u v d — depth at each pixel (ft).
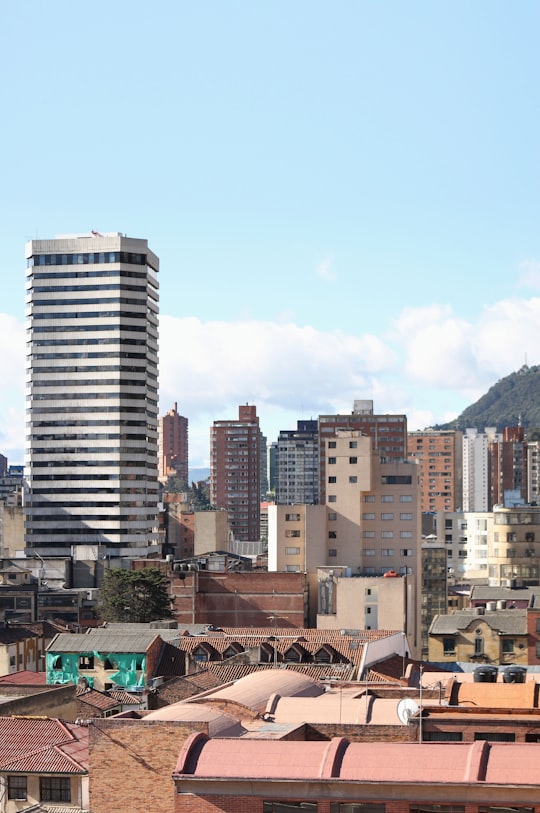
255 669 570.46
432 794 256.93
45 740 382.63
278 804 263.49
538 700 364.58
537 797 252.62
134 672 605.31
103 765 297.53
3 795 355.97
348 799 260.21
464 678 467.52
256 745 273.54
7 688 533.55
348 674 574.56
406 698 389.80
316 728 329.31
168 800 293.84
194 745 273.75
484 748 264.72
